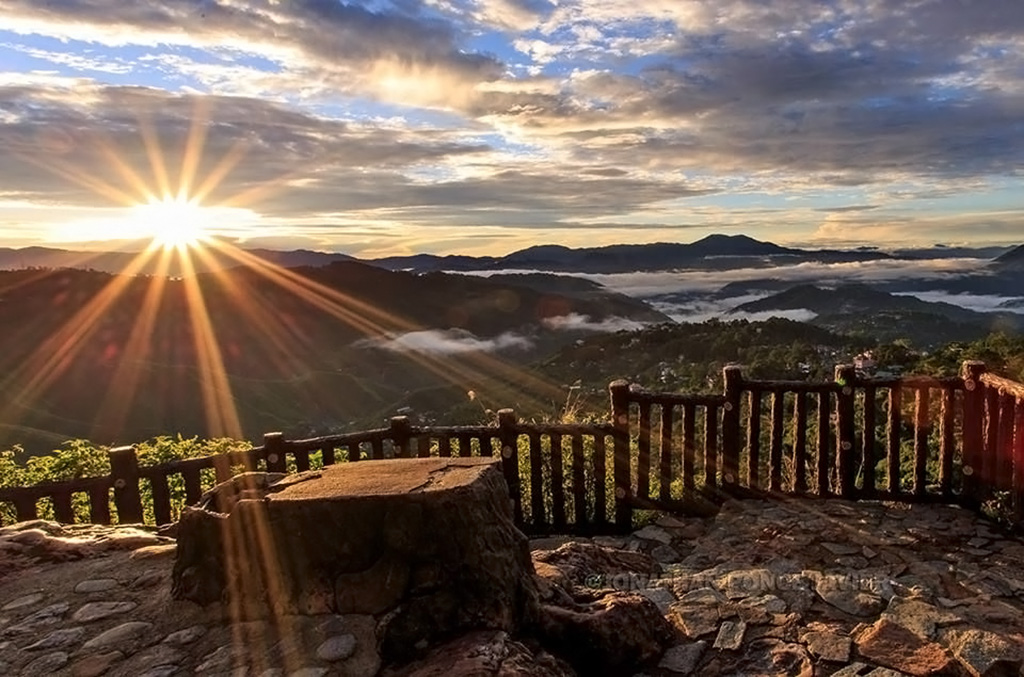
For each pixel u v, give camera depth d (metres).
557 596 3.31
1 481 7.00
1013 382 5.15
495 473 3.27
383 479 3.16
